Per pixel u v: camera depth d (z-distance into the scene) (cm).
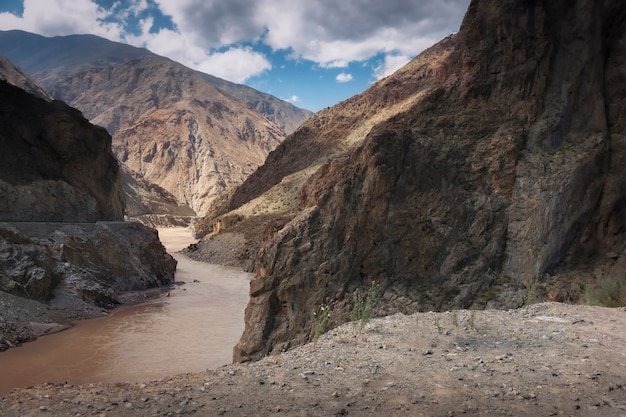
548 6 2308
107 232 4716
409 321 1169
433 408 657
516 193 2089
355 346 977
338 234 1967
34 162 4853
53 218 4772
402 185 2061
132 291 4497
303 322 1834
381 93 11244
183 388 758
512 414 632
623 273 1888
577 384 731
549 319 1148
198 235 12125
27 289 3394
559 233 1980
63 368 2277
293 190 9288
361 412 648
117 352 2570
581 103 2214
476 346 946
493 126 2233
